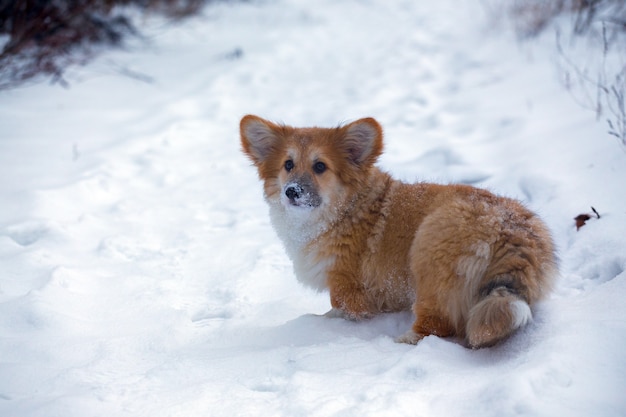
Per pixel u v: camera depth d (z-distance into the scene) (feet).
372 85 45.19
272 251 24.36
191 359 15.96
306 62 52.54
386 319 18.58
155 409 13.64
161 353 16.83
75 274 21.70
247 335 17.95
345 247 18.79
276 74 49.49
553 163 27.27
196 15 64.18
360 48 55.77
